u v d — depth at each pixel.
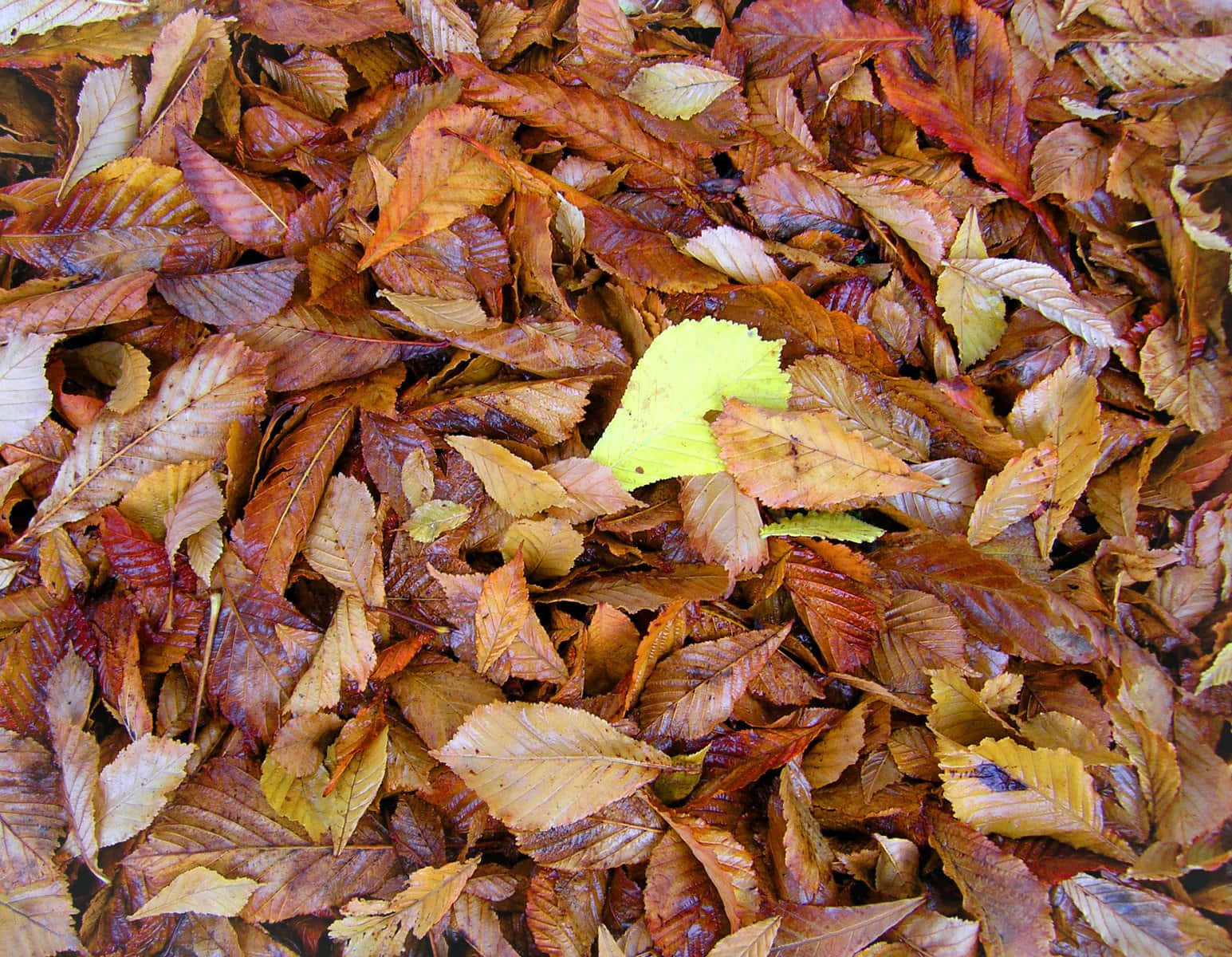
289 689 0.60
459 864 0.60
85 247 0.62
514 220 0.64
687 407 0.61
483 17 0.67
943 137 0.68
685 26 0.69
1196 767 0.65
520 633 0.60
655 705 0.62
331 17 0.65
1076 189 0.69
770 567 0.63
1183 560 0.67
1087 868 0.62
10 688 0.60
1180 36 0.68
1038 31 0.69
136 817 0.59
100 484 0.60
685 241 0.65
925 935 0.60
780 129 0.67
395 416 0.61
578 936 0.61
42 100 0.67
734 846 0.59
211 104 0.65
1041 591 0.63
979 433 0.64
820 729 0.61
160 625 0.61
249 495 0.61
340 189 0.64
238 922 0.61
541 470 0.60
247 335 0.61
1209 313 0.68
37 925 0.58
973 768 0.61
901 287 0.67
